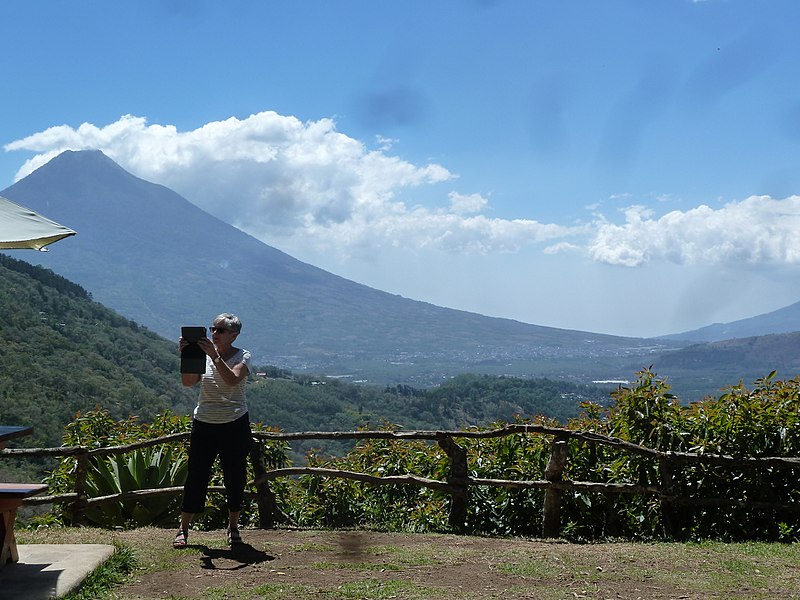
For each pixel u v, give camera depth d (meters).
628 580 5.30
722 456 7.46
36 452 7.47
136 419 9.37
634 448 7.46
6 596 4.64
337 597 4.82
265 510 8.01
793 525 7.48
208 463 6.29
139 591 5.01
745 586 5.13
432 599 4.76
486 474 7.97
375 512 8.45
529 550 6.30
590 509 7.69
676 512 7.64
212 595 4.88
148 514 8.38
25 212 5.69
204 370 6.14
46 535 6.80
